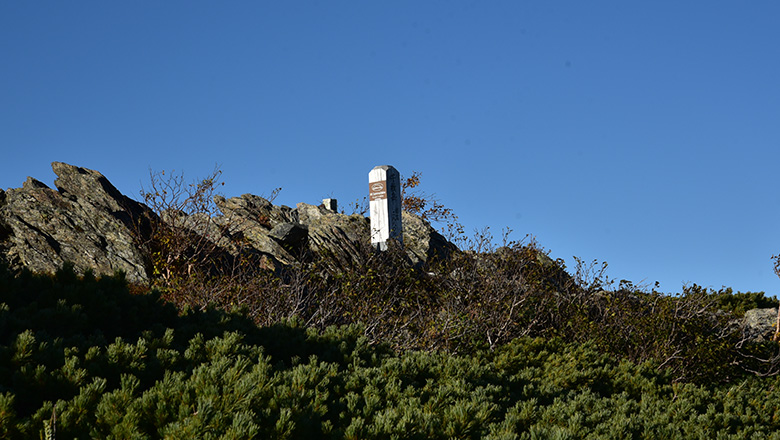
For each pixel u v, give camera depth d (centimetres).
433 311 1245
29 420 410
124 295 716
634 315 1264
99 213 1458
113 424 420
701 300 1317
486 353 971
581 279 1374
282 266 1445
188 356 580
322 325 1109
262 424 450
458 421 524
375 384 607
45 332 538
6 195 1448
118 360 523
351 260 1561
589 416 653
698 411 815
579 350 982
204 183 1535
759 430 735
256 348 629
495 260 1422
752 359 1280
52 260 1270
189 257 1368
